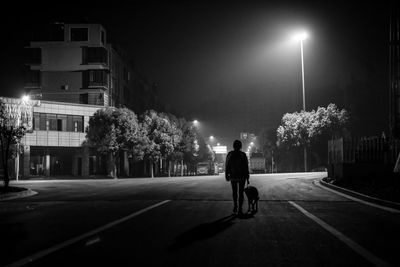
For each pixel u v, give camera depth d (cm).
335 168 2395
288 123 6241
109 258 654
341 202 1450
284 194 1759
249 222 1001
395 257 656
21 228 951
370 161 2266
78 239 810
